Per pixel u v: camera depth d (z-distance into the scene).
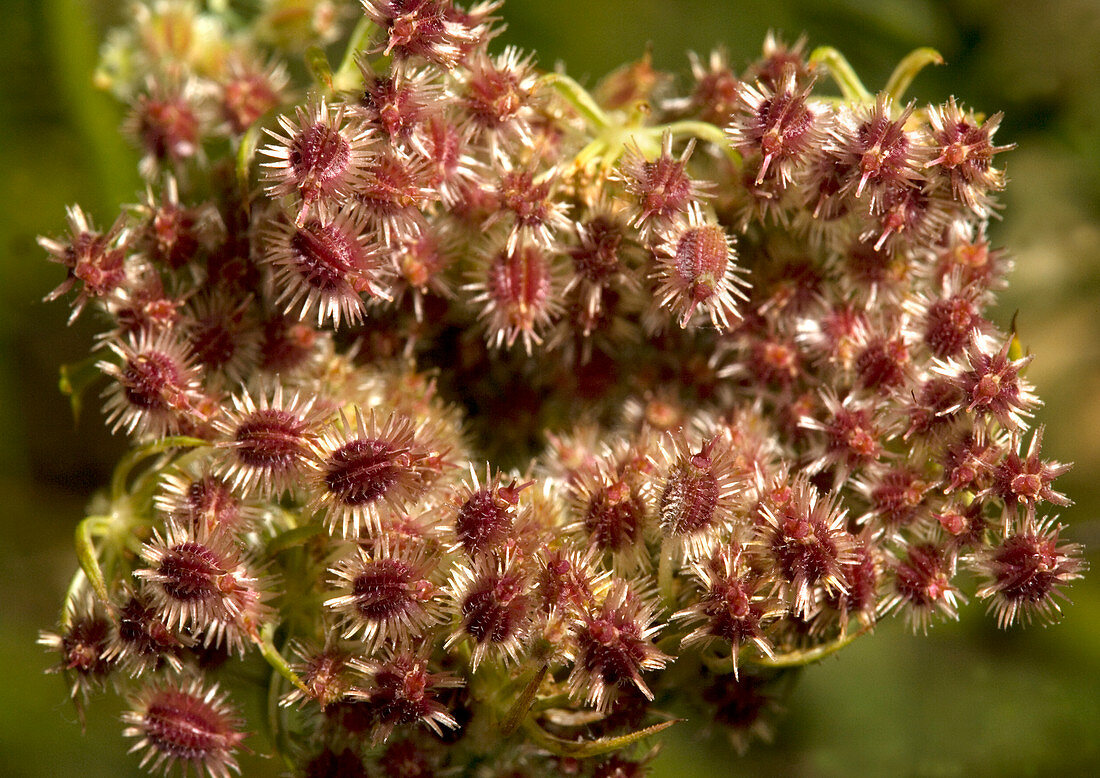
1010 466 0.16
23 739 0.19
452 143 0.16
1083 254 0.19
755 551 0.16
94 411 0.19
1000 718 0.19
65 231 0.17
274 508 0.16
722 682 0.17
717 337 0.17
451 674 0.16
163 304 0.16
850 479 0.16
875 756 0.19
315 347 0.17
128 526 0.16
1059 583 0.16
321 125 0.16
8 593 0.19
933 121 0.16
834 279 0.17
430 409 0.17
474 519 0.16
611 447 0.17
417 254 0.16
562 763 0.16
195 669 0.16
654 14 0.20
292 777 0.16
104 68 0.19
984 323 0.16
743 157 0.16
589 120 0.17
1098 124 0.19
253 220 0.16
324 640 0.16
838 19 0.19
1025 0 0.19
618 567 0.16
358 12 0.19
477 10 0.16
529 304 0.16
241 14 0.19
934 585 0.16
